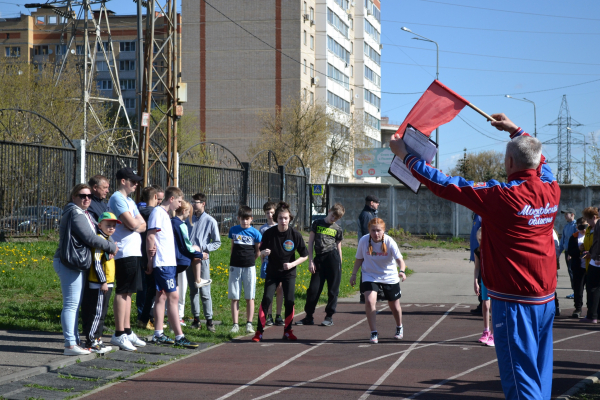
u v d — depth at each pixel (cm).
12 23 8538
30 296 1103
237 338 871
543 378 397
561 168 6378
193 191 2189
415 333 912
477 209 388
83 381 615
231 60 6122
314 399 564
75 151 1755
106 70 8488
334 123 5400
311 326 977
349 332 924
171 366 695
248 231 906
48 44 8531
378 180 7812
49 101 3516
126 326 773
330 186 3028
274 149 4900
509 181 403
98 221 730
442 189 391
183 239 838
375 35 8250
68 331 697
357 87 7631
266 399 565
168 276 784
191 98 6181
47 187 1711
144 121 1420
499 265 391
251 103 6081
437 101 411
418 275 1742
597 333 909
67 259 680
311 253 988
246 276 904
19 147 1647
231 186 2398
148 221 787
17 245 1523
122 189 768
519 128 421
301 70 6041
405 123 410
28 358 677
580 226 1048
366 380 634
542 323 399
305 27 6162
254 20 6084
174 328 793
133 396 572
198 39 6169
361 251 848
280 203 867
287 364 709
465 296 1335
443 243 2747
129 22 8475
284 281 864
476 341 849
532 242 387
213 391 591
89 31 4009
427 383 620
